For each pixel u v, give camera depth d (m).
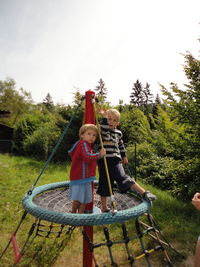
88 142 2.56
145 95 60.66
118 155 2.79
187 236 3.95
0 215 4.70
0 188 6.57
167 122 6.58
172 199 5.61
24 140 14.09
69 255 3.46
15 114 38.34
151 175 6.85
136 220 2.58
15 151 16.11
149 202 2.48
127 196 3.34
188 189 5.19
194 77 5.07
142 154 7.57
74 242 3.83
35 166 9.84
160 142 7.08
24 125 15.27
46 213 2.08
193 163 5.06
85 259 2.72
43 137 12.27
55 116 12.03
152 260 3.35
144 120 8.93
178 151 5.43
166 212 4.91
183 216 4.72
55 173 8.37
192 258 3.38
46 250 3.56
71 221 1.96
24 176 7.98
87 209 2.69
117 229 4.25
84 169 2.49
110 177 2.71
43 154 12.12
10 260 3.25
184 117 5.15
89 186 2.53
